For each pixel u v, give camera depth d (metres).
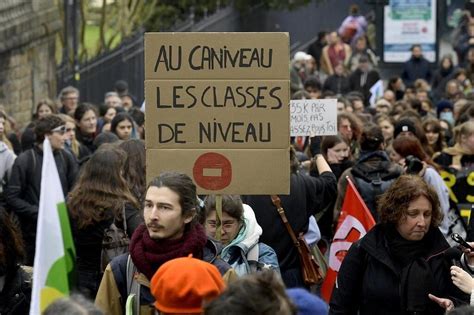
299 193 11.27
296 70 32.47
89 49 34.88
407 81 36.22
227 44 8.94
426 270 8.73
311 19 41.62
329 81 31.69
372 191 12.23
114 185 10.53
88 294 10.54
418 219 8.70
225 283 7.14
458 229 12.62
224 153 8.95
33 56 31.47
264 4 40.53
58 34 33.19
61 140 14.53
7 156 15.23
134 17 36.25
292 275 11.28
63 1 33.41
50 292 6.79
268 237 11.22
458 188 13.05
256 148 8.95
